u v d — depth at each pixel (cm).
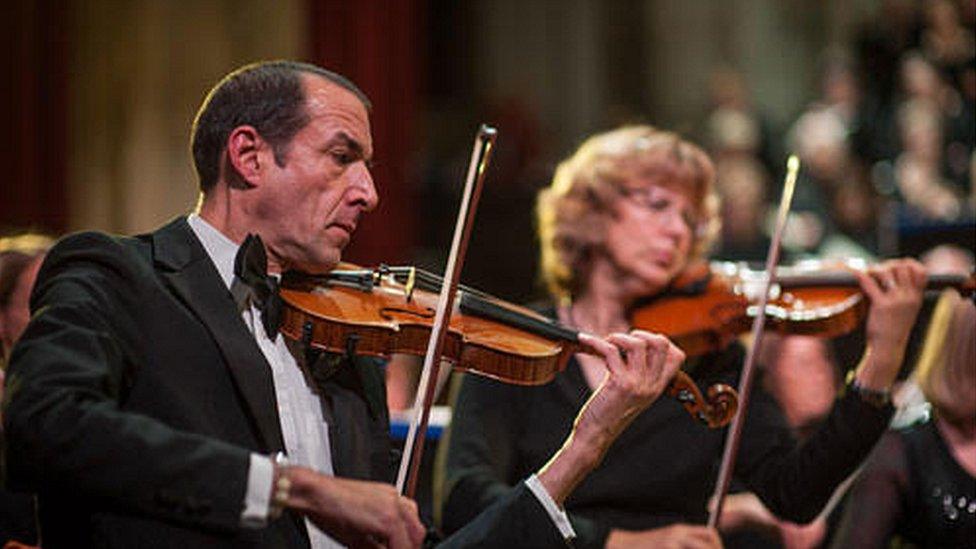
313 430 648
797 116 2925
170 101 1948
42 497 602
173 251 632
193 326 612
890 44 2347
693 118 3009
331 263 655
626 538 795
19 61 1872
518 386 855
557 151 2995
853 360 1129
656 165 900
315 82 653
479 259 2483
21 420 536
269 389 615
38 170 1888
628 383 655
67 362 553
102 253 609
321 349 664
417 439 663
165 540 591
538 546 636
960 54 2217
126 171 1922
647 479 841
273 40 1992
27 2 1872
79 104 1912
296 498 547
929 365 916
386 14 2089
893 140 2250
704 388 895
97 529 591
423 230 2544
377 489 553
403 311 710
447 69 3069
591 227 905
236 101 648
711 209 931
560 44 3070
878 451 920
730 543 955
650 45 3052
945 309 919
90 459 530
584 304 918
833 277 916
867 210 2223
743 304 914
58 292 586
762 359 1136
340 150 648
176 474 536
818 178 2311
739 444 866
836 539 916
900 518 916
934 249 1083
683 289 926
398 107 2109
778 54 3059
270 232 650
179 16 1947
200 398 605
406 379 1401
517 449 850
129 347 594
